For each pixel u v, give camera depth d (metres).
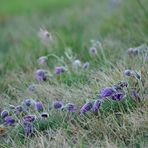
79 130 8.33
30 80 11.15
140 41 12.21
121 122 8.36
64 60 11.88
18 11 25.27
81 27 16.69
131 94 8.80
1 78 11.95
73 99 9.37
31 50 13.95
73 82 10.34
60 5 24.09
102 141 7.99
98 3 20.66
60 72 10.66
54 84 10.54
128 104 8.70
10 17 24.14
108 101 8.81
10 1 28.30
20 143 8.41
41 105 9.18
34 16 22.42
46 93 9.96
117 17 15.47
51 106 9.27
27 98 10.04
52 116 8.96
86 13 19.05
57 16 20.27
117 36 13.51
